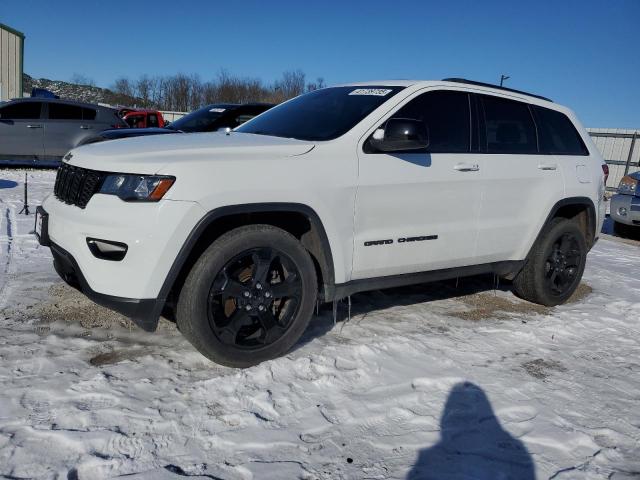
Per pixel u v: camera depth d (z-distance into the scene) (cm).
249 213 328
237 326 321
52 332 361
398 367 345
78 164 329
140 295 295
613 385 345
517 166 447
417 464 251
